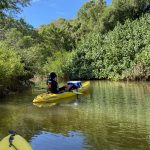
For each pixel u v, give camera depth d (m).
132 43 39.44
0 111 17.80
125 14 54.31
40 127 13.72
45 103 20.17
